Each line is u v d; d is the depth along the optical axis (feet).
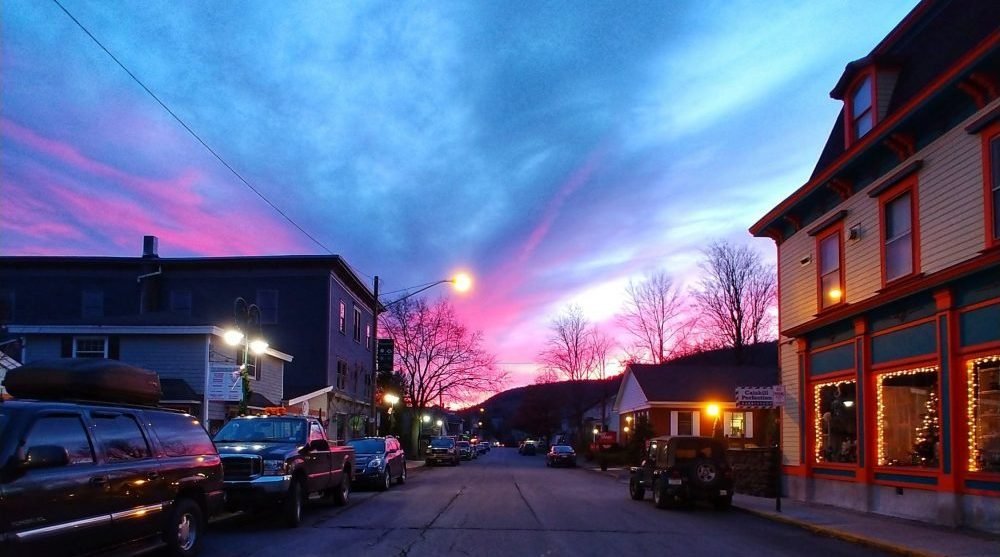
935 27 53.72
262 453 45.73
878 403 54.60
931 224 48.65
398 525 48.24
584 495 75.51
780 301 72.64
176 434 35.37
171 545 33.27
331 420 128.06
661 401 138.92
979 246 43.91
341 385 134.82
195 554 35.29
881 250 54.29
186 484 34.47
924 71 52.29
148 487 31.45
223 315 124.36
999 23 44.73
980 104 44.09
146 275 121.19
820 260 64.39
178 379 84.79
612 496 74.64
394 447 87.97
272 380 104.17
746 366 161.17
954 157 46.60
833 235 62.64
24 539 24.43
